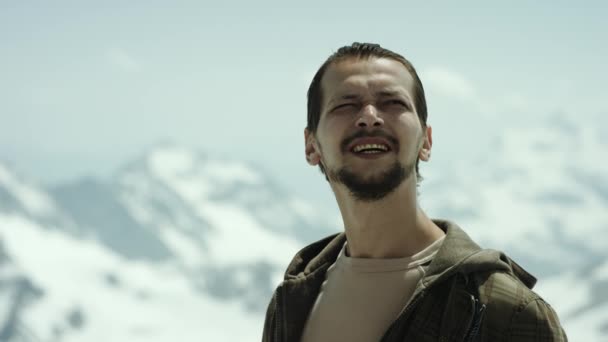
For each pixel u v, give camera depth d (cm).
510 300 319
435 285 332
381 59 364
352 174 350
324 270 387
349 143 351
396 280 354
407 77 366
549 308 325
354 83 358
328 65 374
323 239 414
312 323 375
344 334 358
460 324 321
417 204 366
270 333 407
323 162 373
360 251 369
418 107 368
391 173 347
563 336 323
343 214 371
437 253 339
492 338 318
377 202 352
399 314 331
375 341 347
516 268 351
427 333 327
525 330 315
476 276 327
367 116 345
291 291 388
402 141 349
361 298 359
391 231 359
